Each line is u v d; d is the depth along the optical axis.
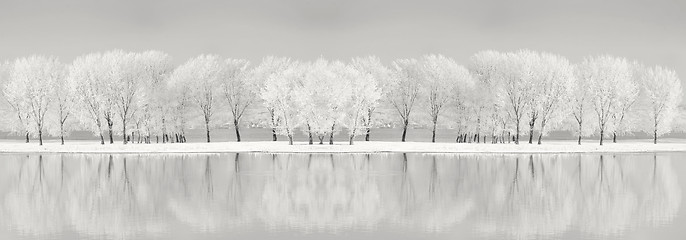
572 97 88.88
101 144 85.31
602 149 82.19
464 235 28.34
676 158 70.06
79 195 40.41
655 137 94.56
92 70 84.75
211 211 34.53
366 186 44.53
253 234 28.56
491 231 29.19
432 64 92.69
